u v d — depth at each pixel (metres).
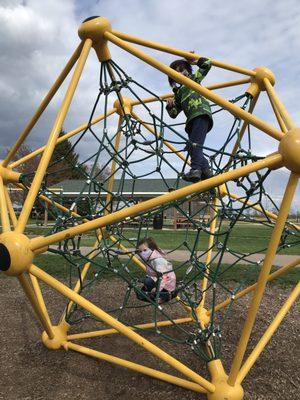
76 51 3.68
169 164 3.83
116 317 5.92
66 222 3.88
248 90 4.61
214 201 5.07
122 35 3.74
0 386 3.92
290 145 2.73
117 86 3.70
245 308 6.37
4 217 3.83
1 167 4.36
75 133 5.14
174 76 3.30
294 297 4.04
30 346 4.84
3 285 7.91
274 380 4.04
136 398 3.70
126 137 4.02
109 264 4.45
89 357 4.51
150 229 23.23
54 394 3.77
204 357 3.71
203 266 4.09
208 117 3.92
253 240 16.66
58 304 6.56
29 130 4.20
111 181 5.63
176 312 6.15
